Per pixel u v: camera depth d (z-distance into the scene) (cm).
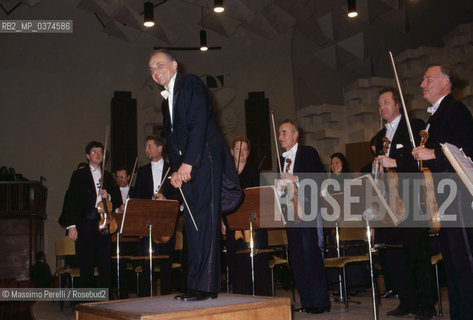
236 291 459
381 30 1346
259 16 1186
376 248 388
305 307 431
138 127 1254
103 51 1284
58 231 1197
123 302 294
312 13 1206
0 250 1014
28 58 1240
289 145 453
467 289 272
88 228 488
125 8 1149
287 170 436
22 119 1216
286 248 551
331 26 1279
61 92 1248
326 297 430
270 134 1273
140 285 509
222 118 1282
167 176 505
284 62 1345
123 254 643
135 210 404
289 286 693
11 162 1194
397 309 404
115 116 1225
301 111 1309
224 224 472
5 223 1027
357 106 1261
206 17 1245
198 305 260
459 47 1232
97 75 1273
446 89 318
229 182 282
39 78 1240
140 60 1297
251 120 1278
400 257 398
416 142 377
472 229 272
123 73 1284
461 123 289
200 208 270
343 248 578
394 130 402
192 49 1261
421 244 378
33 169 1205
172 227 428
